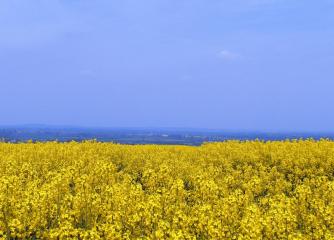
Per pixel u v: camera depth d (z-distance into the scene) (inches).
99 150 1562.5
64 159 1360.7
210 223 602.5
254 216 614.9
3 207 650.2
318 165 1374.3
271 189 1055.6
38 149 1518.2
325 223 700.7
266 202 765.9
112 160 1478.8
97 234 573.9
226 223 658.8
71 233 572.1
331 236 620.1
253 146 1695.4
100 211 689.0
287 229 626.5
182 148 1895.9
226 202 706.2
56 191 764.0
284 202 745.6
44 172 1163.3
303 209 759.1
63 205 703.1
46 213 673.6
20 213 636.7
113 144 1862.7
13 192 729.0
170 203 742.5
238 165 1337.4
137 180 1293.1
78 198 698.8
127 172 1344.7
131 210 668.1
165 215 681.6
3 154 1409.9
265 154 1508.4
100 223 663.8
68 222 595.8
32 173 969.5
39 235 629.9
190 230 617.9
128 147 1774.1
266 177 1170.6
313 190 1007.0
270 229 597.6
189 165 1264.8
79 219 691.4
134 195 723.4
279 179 1135.6
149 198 686.5
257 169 1403.8
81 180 813.9
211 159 1471.5
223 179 1095.0
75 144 1742.1
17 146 1628.9
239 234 578.9
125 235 593.6
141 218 643.5
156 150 1717.5
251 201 900.6
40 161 1293.1
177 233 547.8
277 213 646.5
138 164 1403.8
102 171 919.0
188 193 846.5
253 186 976.3
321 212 710.5
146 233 618.5
